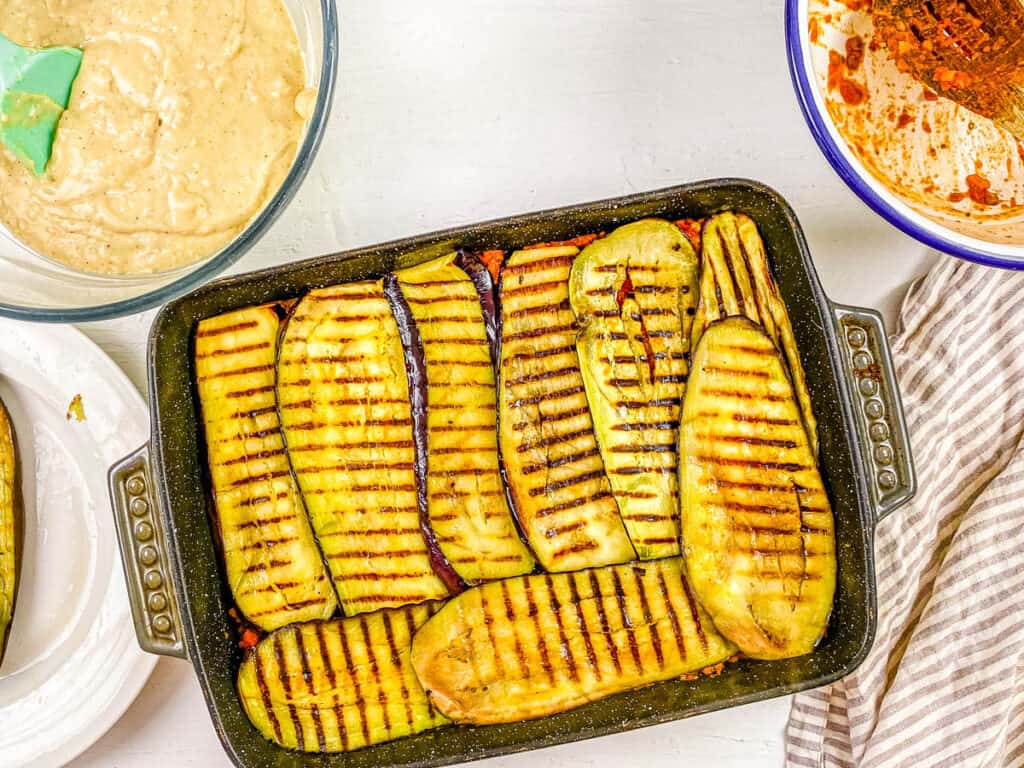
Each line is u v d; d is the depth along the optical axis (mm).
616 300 532
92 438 603
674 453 524
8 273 544
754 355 517
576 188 604
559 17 604
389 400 532
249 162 522
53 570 604
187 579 521
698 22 601
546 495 531
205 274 512
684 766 606
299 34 534
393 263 534
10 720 591
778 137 600
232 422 541
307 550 540
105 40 519
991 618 584
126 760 611
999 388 600
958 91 502
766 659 525
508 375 535
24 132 516
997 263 463
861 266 607
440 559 534
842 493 520
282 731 533
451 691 520
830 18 502
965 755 583
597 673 521
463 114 605
